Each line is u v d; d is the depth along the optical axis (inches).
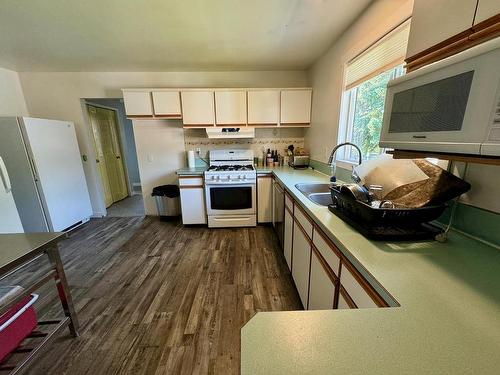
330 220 47.7
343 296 38.5
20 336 48.6
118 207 171.8
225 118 121.6
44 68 121.6
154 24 75.9
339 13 70.3
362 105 79.9
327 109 101.0
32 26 76.1
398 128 35.0
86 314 66.1
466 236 39.4
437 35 31.0
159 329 60.4
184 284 79.0
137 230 126.0
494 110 21.3
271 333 21.0
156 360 52.0
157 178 143.8
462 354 18.9
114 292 75.4
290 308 66.9
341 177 88.4
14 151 105.5
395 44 57.6
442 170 40.5
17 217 89.7
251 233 119.1
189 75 130.7
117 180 190.7
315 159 118.4
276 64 119.5
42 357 53.0
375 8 63.3
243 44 92.8
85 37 85.1
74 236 119.5
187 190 123.0
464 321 22.3
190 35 84.3
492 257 33.3
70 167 126.9
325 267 46.5
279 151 141.9
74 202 129.1
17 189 109.2
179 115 121.0
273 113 122.3
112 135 185.5
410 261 32.4
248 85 132.9
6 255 44.1
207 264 91.0
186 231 123.5
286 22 75.2
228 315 64.8
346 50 81.3
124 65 118.6
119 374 49.1
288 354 18.9
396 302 24.9
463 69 23.9
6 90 120.8
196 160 140.5
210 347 55.0
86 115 138.9
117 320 63.7
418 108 30.7
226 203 122.3
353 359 18.5
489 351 19.2
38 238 51.3
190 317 64.2
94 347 55.5
